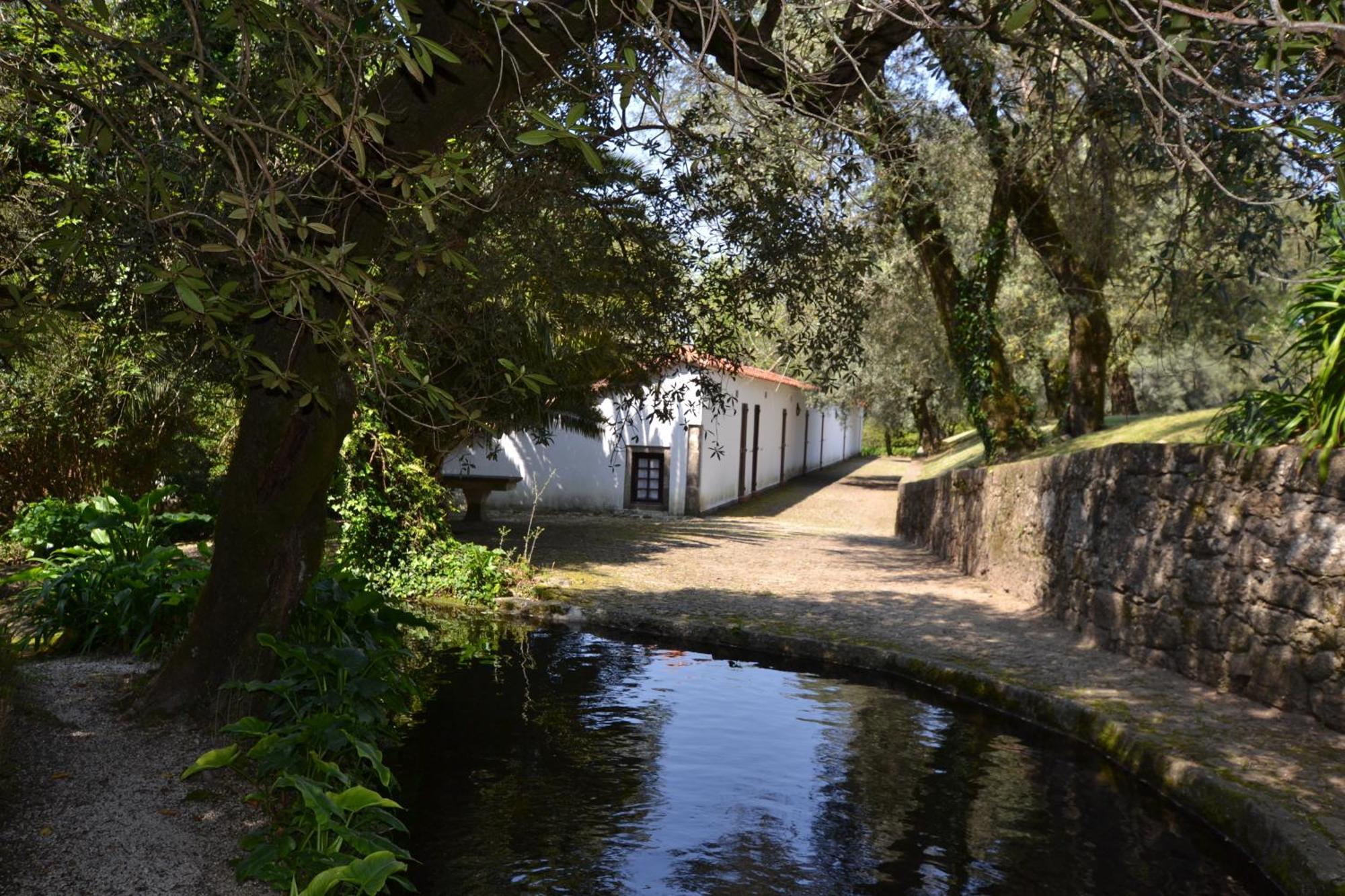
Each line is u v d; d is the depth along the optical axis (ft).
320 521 18.63
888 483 114.73
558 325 28.43
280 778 13.64
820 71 15.81
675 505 71.56
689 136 19.95
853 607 35.42
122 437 48.93
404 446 38.22
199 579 23.34
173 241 11.47
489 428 12.01
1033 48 18.60
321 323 10.17
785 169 21.65
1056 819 16.83
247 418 17.60
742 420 86.12
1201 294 27.37
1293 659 20.88
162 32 14.97
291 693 17.72
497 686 24.85
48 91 12.14
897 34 18.35
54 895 11.54
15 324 12.12
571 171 20.71
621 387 37.19
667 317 23.39
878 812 16.97
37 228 17.03
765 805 17.13
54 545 38.14
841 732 21.79
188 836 13.46
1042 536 35.68
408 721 21.57
